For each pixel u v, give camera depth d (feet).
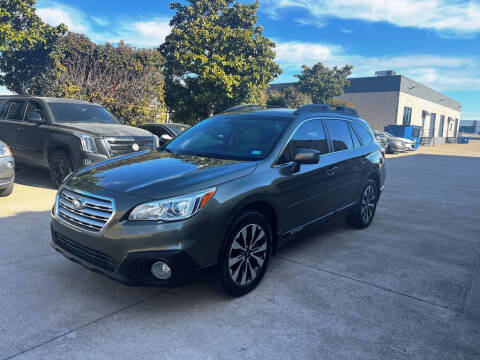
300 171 12.53
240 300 10.36
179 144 13.94
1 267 11.85
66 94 42.39
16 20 38.70
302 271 12.55
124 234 8.79
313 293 10.94
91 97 44.39
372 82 142.92
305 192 12.78
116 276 8.95
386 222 19.70
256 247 10.84
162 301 10.14
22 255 12.87
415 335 8.97
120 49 46.91
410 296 11.03
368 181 17.44
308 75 102.37
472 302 10.80
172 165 11.00
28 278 11.18
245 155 12.03
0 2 36.83
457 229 18.76
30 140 25.02
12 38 36.68
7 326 8.69
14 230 15.38
